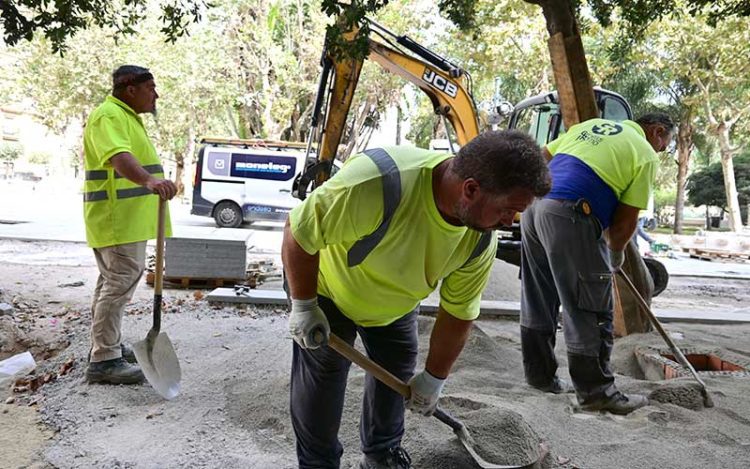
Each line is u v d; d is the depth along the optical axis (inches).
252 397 142.9
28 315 232.8
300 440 97.3
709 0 270.2
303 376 94.1
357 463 112.8
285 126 945.5
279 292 265.1
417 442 114.5
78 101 924.6
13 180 1584.6
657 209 1449.3
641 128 163.9
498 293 282.4
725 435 131.1
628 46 315.9
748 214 1203.2
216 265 290.8
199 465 113.2
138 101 159.5
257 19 914.7
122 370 154.9
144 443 122.2
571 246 141.8
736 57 696.4
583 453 121.0
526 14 726.5
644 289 226.2
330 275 89.4
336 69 282.4
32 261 362.0
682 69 757.3
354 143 1010.7
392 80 936.9
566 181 143.9
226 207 628.7
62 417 135.0
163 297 269.1
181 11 247.9
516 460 109.1
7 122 2011.6
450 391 151.5
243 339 199.6
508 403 142.4
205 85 903.7
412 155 80.4
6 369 171.5
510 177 67.2
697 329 248.8
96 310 154.3
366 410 104.3
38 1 217.9
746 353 205.6
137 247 155.6
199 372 165.2
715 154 1306.6
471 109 331.9
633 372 195.9
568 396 155.8
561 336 227.3
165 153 1202.6
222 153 627.5
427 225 78.6
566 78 218.8
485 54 781.9
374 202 75.9
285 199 629.0
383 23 837.8
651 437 130.0
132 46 852.0
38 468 113.5
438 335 93.4
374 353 101.3
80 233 491.8
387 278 84.9
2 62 970.7
